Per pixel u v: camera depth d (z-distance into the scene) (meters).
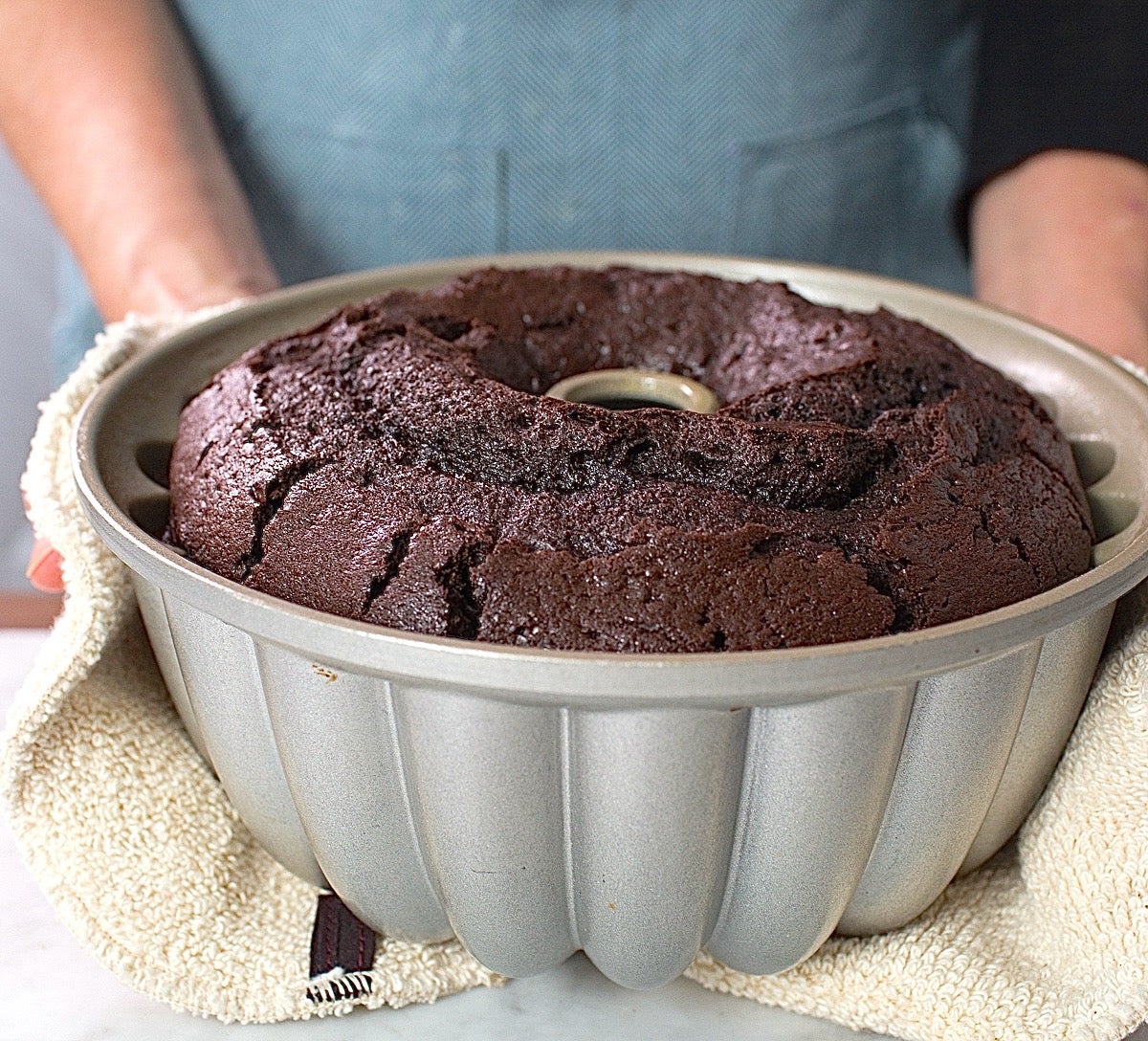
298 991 0.49
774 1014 0.50
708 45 0.75
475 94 0.76
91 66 0.74
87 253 0.72
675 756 0.42
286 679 0.44
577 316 0.56
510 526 0.46
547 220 0.78
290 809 0.48
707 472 0.47
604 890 0.45
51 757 0.50
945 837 0.47
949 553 0.47
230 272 0.69
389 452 0.48
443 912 0.48
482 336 0.54
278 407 0.50
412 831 0.46
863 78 0.78
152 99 0.73
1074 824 0.49
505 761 0.43
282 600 0.44
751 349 0.55
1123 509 0.52
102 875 0.50
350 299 0.61
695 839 0.44
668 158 0.77
